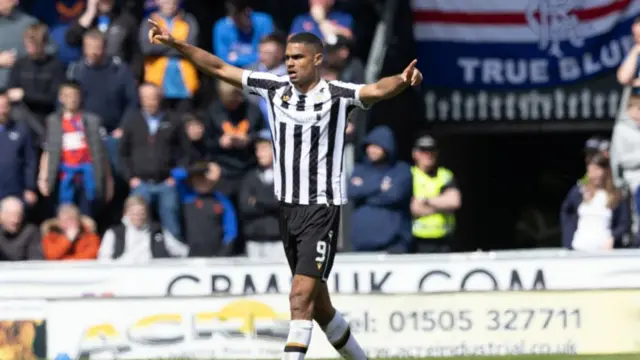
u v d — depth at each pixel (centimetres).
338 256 2562
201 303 2578
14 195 3180
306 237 1786
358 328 2558
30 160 3216
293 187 1795
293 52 1767
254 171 3089
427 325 2553
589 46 3497
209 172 3103
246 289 2572
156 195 3125
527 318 2550
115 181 3247
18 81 3291
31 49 3288
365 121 3328
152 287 2591
